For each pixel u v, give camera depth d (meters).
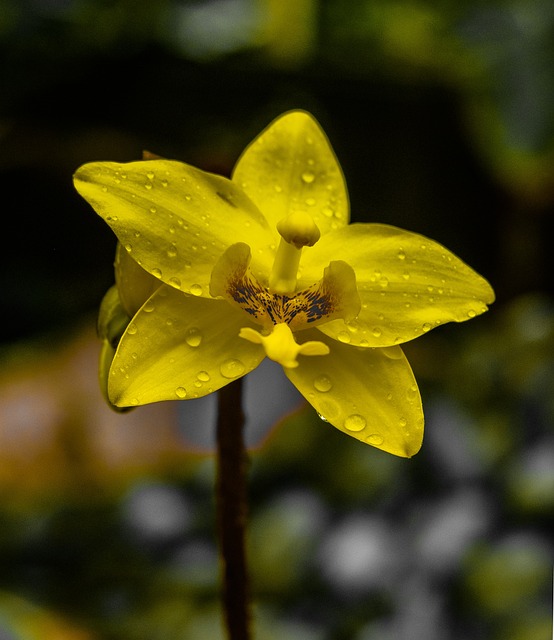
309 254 0.24
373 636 0.35
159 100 0.55
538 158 0.45
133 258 0.23
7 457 0.44
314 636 0.35
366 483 0.39
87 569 0.38
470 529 0.37
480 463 0.39
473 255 0.61
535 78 0.46
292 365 0.23
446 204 0.60
